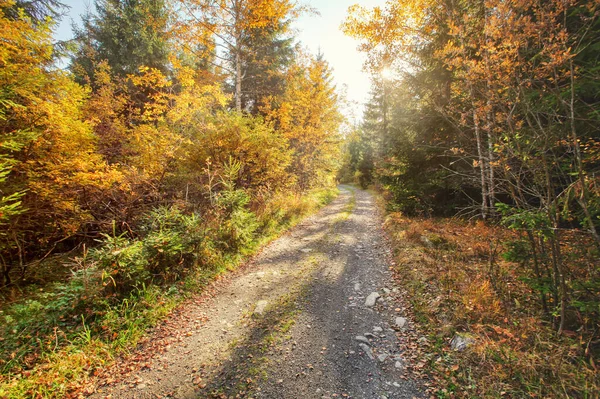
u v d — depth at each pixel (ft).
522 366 9.48
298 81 54.85
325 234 31.50
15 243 18.08
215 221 23.67
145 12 42.09
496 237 21.29
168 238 18.08
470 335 11.51
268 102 50.78
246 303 16.12
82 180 18.42
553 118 11.76
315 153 65.87
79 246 22.98
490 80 13.14
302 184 59.41
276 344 12.32
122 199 24.11
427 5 25.64
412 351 11.61
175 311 15.02
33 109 15.83
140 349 12.04
